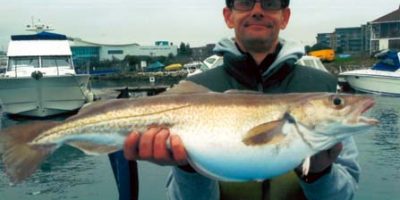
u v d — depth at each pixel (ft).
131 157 10.05
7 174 10.38
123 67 250.16
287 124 9.64
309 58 71.26
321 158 10.03
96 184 40.98
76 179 42.45
